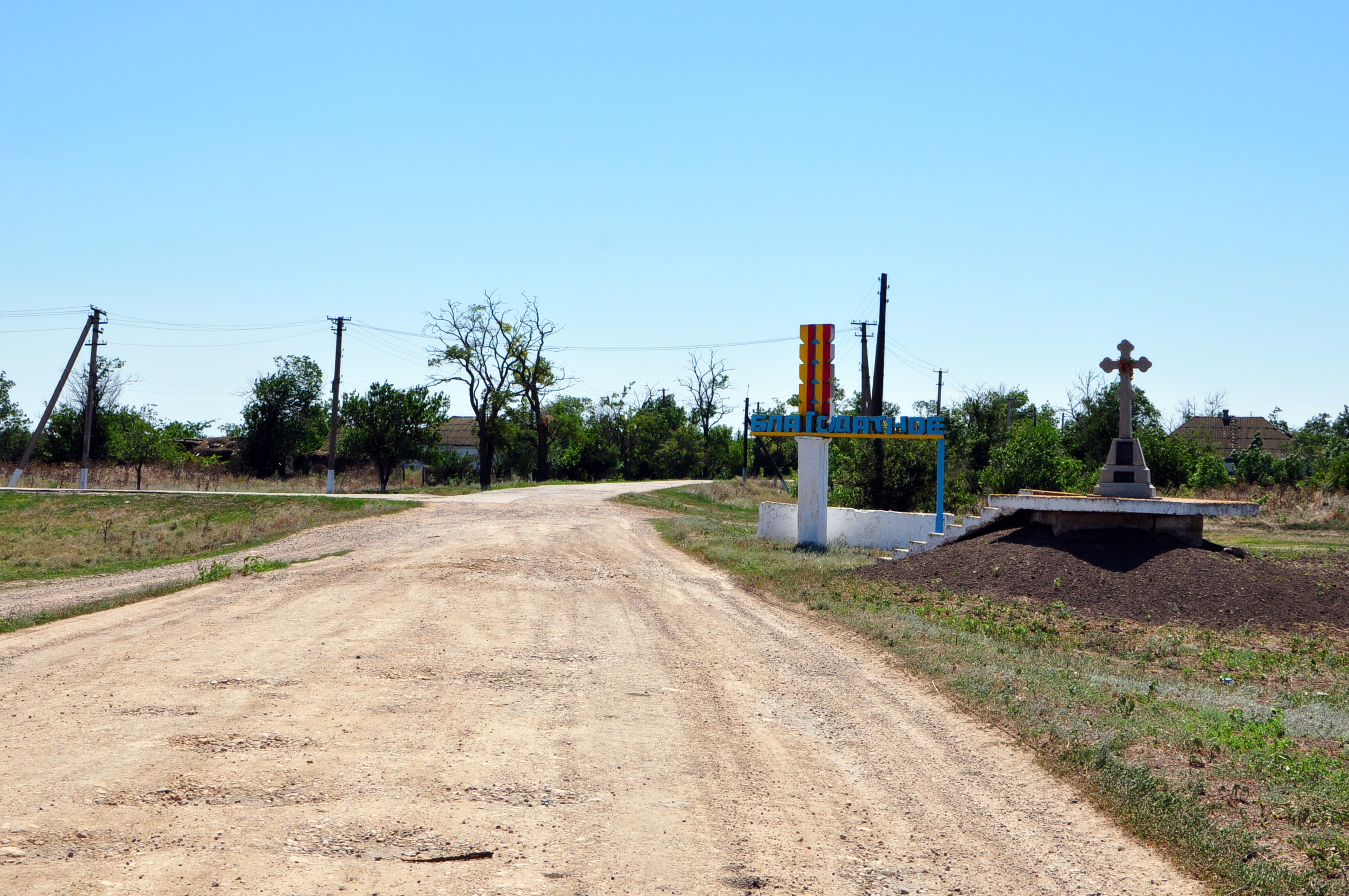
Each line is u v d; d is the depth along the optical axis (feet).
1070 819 20.43
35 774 21.36
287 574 62.49
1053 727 26.53
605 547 81.71
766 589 57.98
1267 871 17.28
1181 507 55.31
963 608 49.06
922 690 32.45
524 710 28.40
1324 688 34.58
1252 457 168.14
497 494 150.71
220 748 23.62
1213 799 21.18
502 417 225.97
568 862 17.26
